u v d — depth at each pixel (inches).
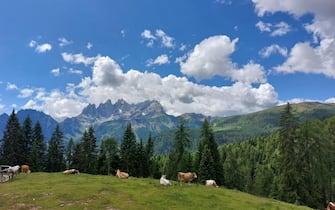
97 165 4013.3
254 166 5954.7
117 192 1374.3
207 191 1556.3
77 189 1409.9
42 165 3951.8
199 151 3590.1
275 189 2851.9
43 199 1238.9
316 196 2615.7
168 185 1604.3
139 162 4052.7
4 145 3823.8
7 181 1771.7
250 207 1327.5
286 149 2669.8
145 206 1173.1
